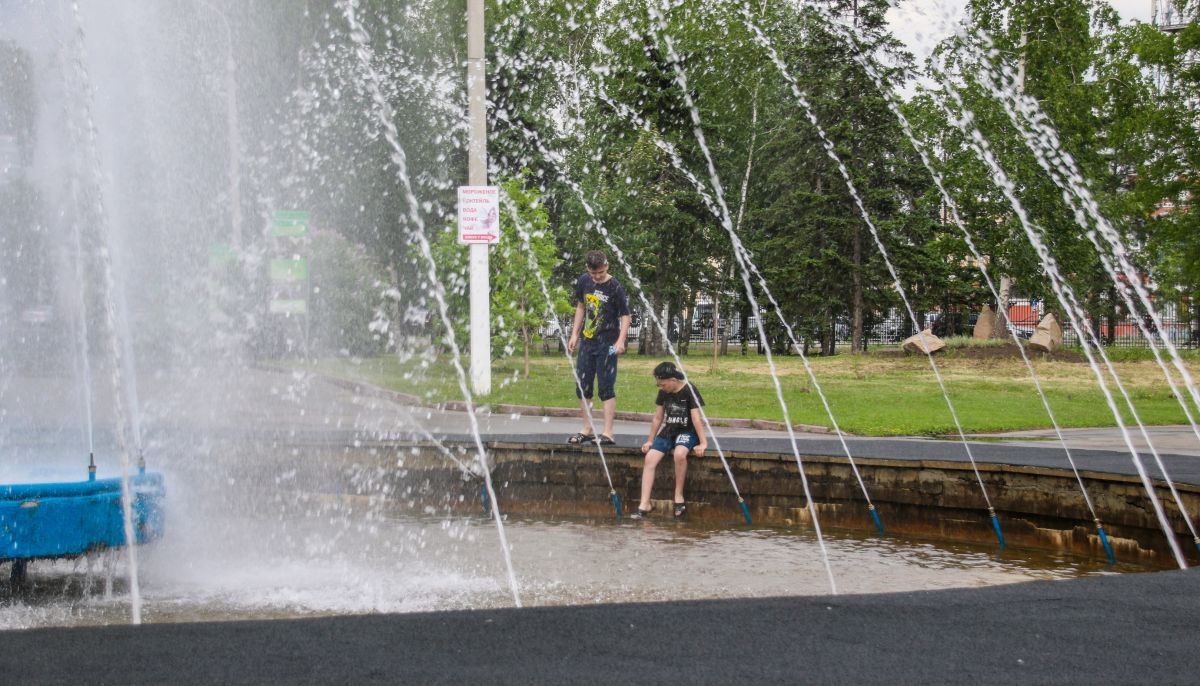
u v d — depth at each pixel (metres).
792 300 37.69
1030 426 15.17
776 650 3.37
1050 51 36.16
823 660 3.28
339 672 3.16
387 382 21.33
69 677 3.12
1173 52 30.88
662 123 37.31
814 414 16.16
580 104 38.38
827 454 9.44
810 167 37.31
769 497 9.44
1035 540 8.36
